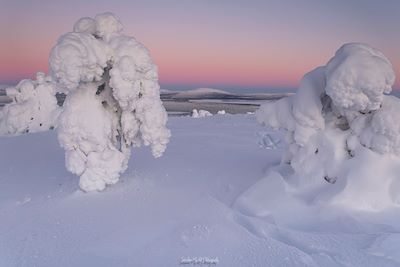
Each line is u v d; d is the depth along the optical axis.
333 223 4.55
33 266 3.56
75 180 6.47
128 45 5.29
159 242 4.05
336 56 5.16
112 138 5.98
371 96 4.74
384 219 4.62
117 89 5.23
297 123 5.65
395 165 5.08
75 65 4.87
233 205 5.27
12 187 6.28
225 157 8.36
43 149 9.77
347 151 5.36
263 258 3.71
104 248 3.92
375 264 3.58
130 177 6.54
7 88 13.40
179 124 15.52
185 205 5.16
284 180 5.60
